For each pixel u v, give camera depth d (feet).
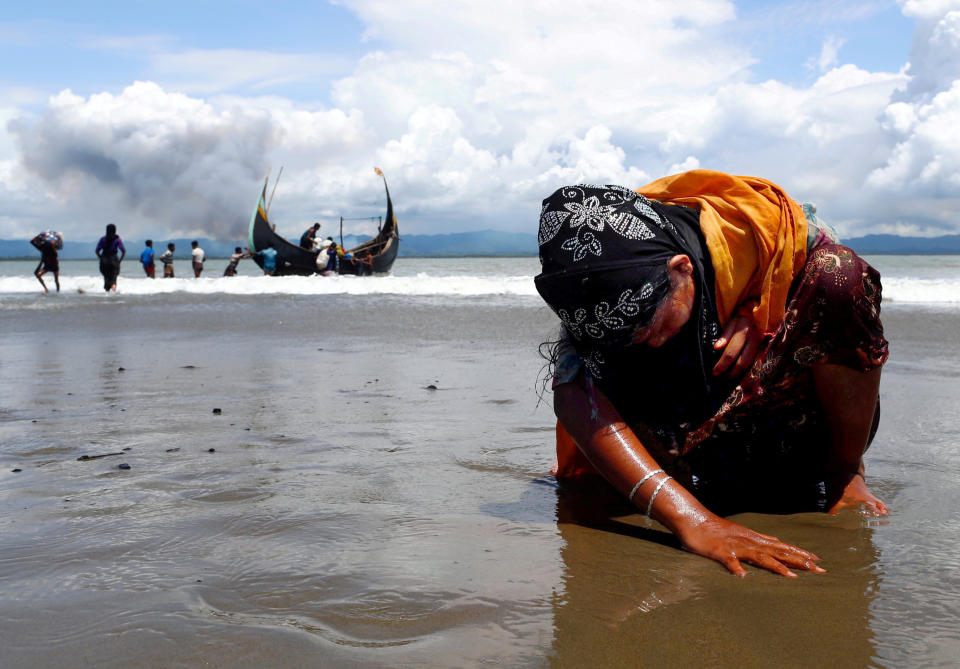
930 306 37.78
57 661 4.51
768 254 6.60
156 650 4.66
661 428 7.39
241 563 6.20
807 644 4.82
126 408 13.52
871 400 7.13
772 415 7.29
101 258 59.11
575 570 6.16
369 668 4.47
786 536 6.98
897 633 4.96
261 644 4.75
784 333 6.75
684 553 6.62
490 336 26.14
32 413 13.08
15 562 6.18
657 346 6.66
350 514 7.58
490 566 6.23
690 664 4.57
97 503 7.89
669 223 6.54
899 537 6.86
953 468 9.17
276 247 94.43
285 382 16.53
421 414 12.84
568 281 6.37
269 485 8.61
